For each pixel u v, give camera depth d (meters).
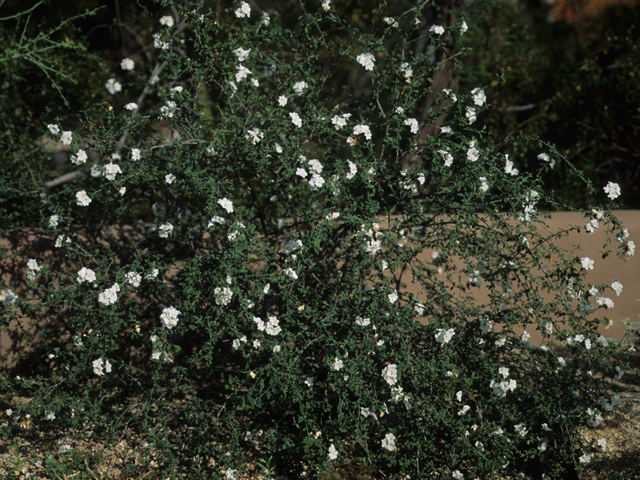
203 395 2.86
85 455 2.46
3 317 2.71
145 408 2.48
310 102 2.64
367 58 2.57
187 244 2.79
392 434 2.34
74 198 2.76
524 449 2.56
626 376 2.91
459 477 2.37
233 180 2.61
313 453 2.37
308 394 2.39
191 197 2.70
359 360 2.35
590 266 2.44
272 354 2.45
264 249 2.49
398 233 2.61
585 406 2.51
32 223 3.23
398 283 2.83
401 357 2.36
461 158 2.47
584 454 2.39
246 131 2.50
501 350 2.52
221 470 2.43
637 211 3.30
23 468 2.43
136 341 2.96
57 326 2.95
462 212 2.45
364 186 2.51
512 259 2.46
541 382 2.48
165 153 2.60
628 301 3.14
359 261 2.47
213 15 2.65
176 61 2.70
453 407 2.42
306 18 2.71
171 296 2.65
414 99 2.63
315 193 2.69
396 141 2.51
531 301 2.52
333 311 2.38
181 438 2.54
